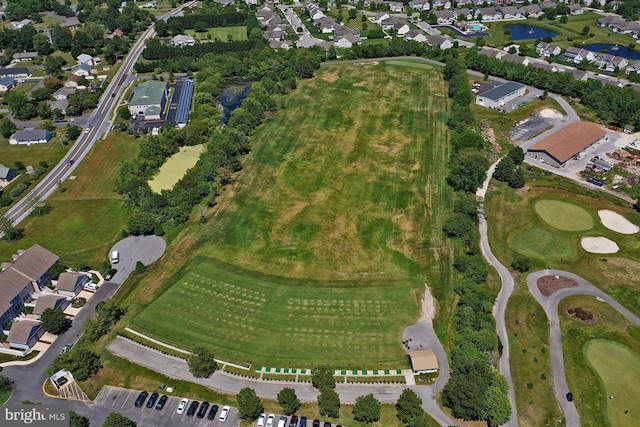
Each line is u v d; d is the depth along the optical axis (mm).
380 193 143375
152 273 116062
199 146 169625
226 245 124750
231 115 183500
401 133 174625
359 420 84250
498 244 125625
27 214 135875
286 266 118438
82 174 153750
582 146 161875
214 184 145375
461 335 99812
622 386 90625
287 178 150250
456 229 125188
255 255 121750
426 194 142875
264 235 127938
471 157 148375
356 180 149125
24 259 110875
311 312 105688
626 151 164250
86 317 104562
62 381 89812
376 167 155500
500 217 134750
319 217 133875
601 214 135125
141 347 97312
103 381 90625
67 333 100938
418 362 91938
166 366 93688
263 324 102750
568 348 97938
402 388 90000
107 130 180125
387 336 100062
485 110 191125
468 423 84500
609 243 125000
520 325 103188
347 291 110938
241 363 94375
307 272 116688
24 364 94000
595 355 96438
